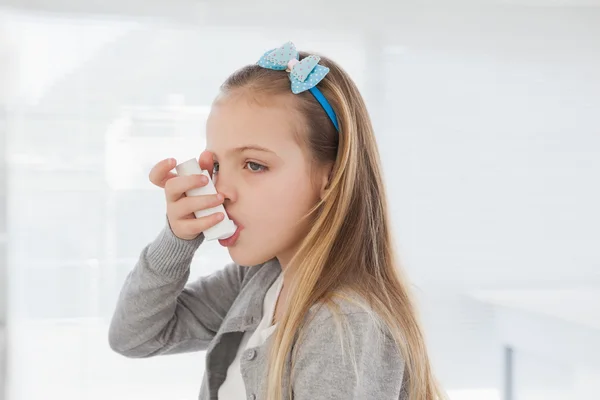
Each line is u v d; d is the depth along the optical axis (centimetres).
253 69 80
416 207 221
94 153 203
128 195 205
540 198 228
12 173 200
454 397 222
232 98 77
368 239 81
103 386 205
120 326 91
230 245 76
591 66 230
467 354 222
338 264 77
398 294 81
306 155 77
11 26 199
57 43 201
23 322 202
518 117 226
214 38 208
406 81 220
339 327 68
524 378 212
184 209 76
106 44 203
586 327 187
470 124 224
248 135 75
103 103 203
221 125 76
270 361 72
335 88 80
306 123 77
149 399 207
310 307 72
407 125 221
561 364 197
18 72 200
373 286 77
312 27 214
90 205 204
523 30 226
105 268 205
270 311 82
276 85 76
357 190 81
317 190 78
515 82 226
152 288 87
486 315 223
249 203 75
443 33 222
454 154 223
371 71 218
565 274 230
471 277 224
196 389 209
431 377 82
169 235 83
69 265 203
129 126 204
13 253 201
